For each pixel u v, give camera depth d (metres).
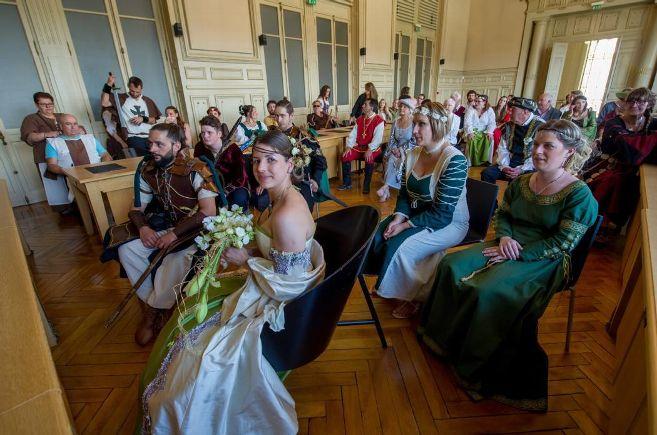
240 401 0.95
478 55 10.06
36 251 2.68
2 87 3.56
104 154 3.43
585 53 8.80
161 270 1.59
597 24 8.04
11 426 0.46
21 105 3.69
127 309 1.92
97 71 4.10
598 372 1.42
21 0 3.49
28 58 3.64
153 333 1.65
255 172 1.03
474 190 1.83
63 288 2.14
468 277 1.36
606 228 2.82
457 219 1.73
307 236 1.03
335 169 4.57
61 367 1.51
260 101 5.70
